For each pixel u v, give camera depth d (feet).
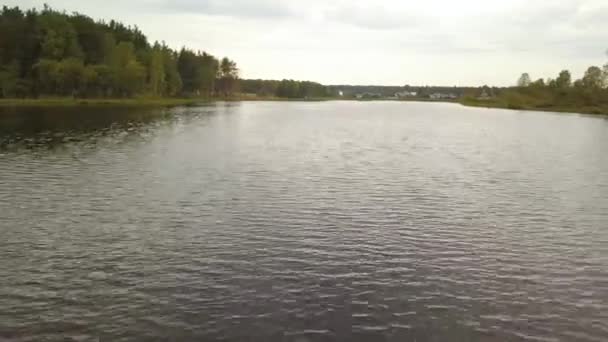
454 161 164.14
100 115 330.34
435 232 84.02
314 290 60.13
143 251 72.43
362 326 51.93
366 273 65.67
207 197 104.68
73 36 472.85
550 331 51.72
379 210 97.25
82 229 82.02
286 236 80.28
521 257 72.95
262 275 64.39
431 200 106.42
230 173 132.46
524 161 166.20
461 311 55.62
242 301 57.00
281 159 160.35
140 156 158.92
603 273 67.31
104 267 66.39
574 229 87.20
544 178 134.51
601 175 140.05
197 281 62.23
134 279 62.64
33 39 457.68
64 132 220.84
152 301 56.75
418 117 452.76
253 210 95.35
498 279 64.69
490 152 189.67
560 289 61.98
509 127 326.03
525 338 50.31
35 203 97.76
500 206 102.37
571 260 72.08
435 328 51.85
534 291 61.26
